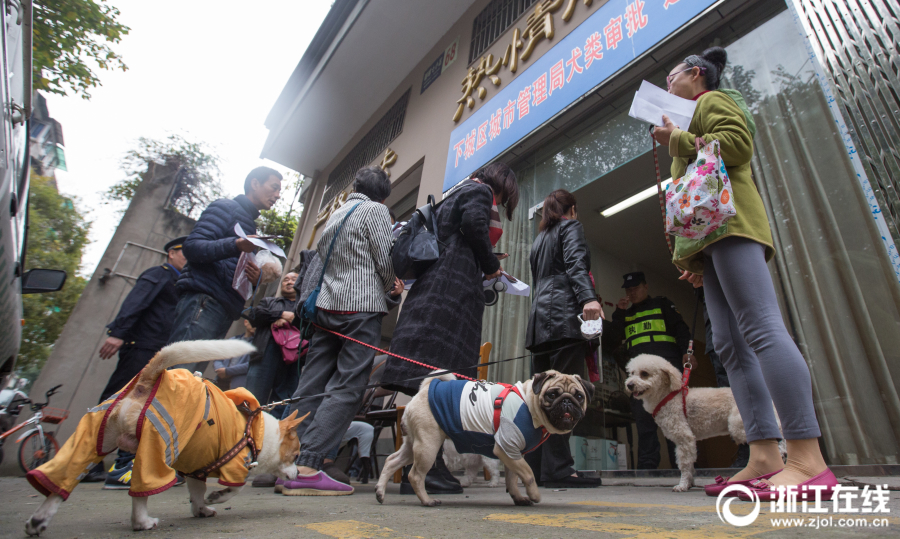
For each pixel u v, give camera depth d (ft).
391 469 6.16
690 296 23.50
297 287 10.02
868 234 7.91
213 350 4.37
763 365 4.96
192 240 9.30
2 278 6.82
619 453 14.48
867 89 8.23
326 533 3.66
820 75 9.01
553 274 9.59
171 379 4.42
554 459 9.04
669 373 8.66
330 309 7.63
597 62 13.55
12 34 6.17
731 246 5.33
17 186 7.07
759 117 9.96
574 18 15.60
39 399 22.27
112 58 26.14
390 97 28.86
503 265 15.28
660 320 13.93
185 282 9.36
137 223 27.84
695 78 6.52
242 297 9.97
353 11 25.11
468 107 19.47
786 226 8.98
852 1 8.68
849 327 7.78
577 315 8.96
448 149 19.80
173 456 4.15
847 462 7.35
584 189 16.34
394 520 4.33
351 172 30.25
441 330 6.89
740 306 5.22
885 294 7.50
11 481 11.80
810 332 8.19
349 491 7.15
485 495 7.74
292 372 12.30
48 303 40.14
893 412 7.09
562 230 9.66
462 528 3.79
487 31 21.11
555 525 3.83
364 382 7.39
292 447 6.44
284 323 11.89
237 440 5.14
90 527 4.22
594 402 14.21
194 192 31.19
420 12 24.11
